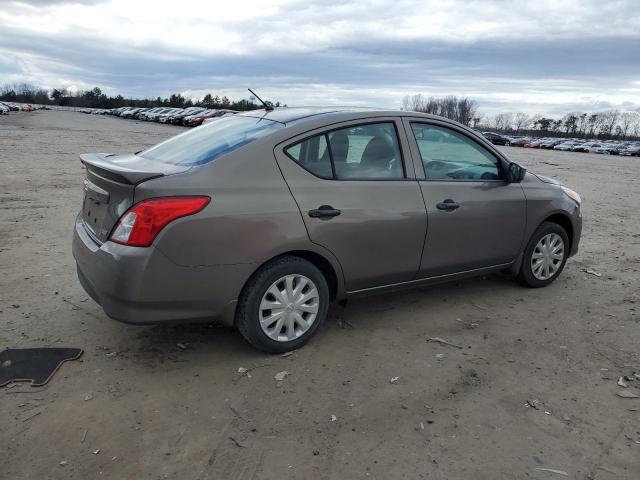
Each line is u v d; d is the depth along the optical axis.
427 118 4.30
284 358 3.62
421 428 2.89
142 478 2.45
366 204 3.78
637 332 4.24
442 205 4.18
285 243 3.44
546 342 4.02
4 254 5.68
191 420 2.89
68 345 3.67
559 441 2.82
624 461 2.68
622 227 8.83
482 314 4.51
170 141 4.21
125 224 3.11
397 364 3.60
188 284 3.19
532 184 4.95
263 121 3.89
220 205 3.21
